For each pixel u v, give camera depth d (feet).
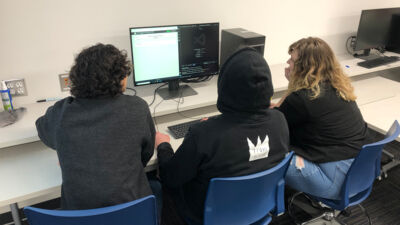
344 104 5.15
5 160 5.14
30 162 5.09
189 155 3.92
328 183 5.21
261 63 3.65
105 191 3.48
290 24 8.66
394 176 8.06
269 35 8.46
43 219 3.28
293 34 8.86
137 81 6.20
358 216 6.74
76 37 6.05
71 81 3.71
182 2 6.85
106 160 3.50
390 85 8.60
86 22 6.03
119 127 3.60
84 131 3.50
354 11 9.62
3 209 6.52
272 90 3.83
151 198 3.48
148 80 6.31
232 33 7.04
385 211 6.88
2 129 5.19
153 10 6.59
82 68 3.59
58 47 5.98
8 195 4.31
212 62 6.93
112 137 3.55
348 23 9.71
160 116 6.48
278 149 4.13
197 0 7.00
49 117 3.86
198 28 6.46
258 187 4.05
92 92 3.60
